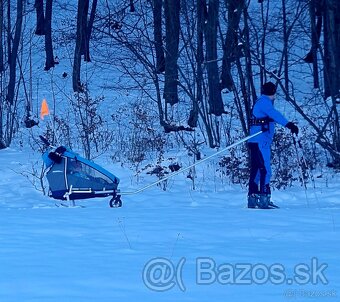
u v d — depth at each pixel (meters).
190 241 9.73
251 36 26.03
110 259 8.40
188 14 27.69
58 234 10.34
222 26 32.03
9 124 27.86
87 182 14.74
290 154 20.06
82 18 34.69
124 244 9.48
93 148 24.02
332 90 21.69
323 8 23.66
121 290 6.91
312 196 17.20
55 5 47.88
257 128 14.58
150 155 22.81
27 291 6.83
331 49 22.08
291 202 16.39
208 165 21.03
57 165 14.73
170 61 27.62
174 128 25.09
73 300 6.49
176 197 17.25
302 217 12.20
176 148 24.16
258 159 14.55
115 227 10.98
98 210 13.65
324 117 23.92
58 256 8.59
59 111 30.89
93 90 34.41
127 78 35.66
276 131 20.44
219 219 11.95
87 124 23.92
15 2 46.84
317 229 10.84
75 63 34.22
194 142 21.91
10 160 23.02
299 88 33.38
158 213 12.91
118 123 26.36
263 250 9.01
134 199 17.02
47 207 15.04
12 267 7.93
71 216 12.41
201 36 24.53
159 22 28.81
